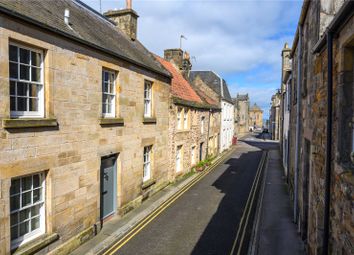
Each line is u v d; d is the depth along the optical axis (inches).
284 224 384.8
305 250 305.7
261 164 896.9
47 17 291.1
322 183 212.4
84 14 443.5
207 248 323.6
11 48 247.0
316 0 257.8
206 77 1242.0
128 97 415.8
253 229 377.1
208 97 1054.4
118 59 385.1
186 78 874.1
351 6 142.9
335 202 174.6
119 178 403.9
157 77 515.2
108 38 424.8
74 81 306.5
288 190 565.6
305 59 341.1
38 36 260.2
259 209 450.6
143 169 493.0
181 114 665.6
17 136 243.1
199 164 778.2
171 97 584.7
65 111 295.1
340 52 169.3
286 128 711.7
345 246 152.1
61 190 292.7
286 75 604.4
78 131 314.8
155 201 485.1
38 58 271.0
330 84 185.2
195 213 435.8
